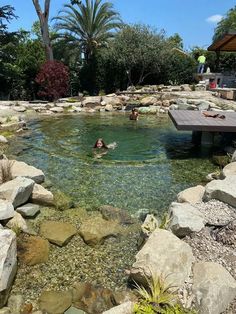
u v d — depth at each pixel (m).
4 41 24.12
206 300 2.86
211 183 5.00
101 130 12.00
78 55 27.38
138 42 23.47
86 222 4.66
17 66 23.47
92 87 25.28
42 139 10.29
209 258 3.54
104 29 27.38
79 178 6.67
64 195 5.66
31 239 4.15
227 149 8.68
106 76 24.84
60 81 20.20
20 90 24.33
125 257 3.92
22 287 3.36
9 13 23.98
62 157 8.25
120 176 6.82
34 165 7.51
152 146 9.60
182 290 3.06
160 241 3.52
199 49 31.61
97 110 17.28
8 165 6.08
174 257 3.32
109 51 24.08
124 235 4.42
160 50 23.50
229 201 4.54
